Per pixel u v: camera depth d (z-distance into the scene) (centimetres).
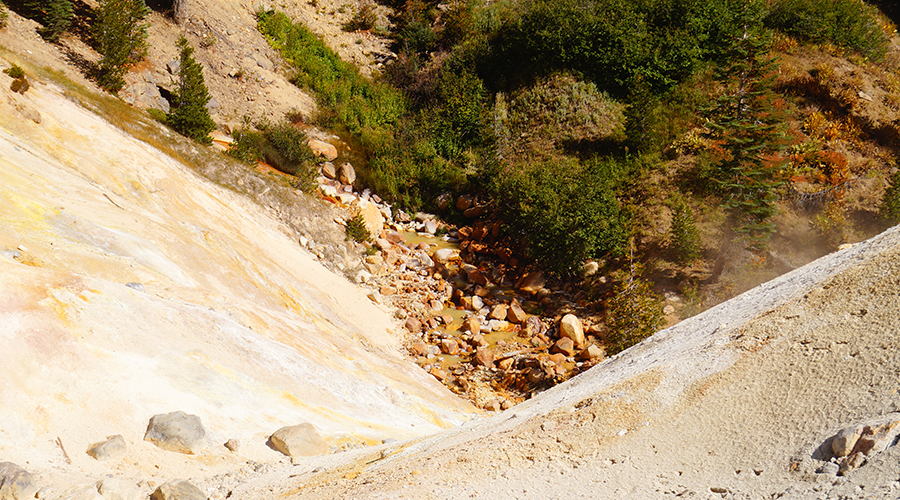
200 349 925
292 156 2377
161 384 816
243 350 995
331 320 1603
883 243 685
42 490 558
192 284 1181
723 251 1995
